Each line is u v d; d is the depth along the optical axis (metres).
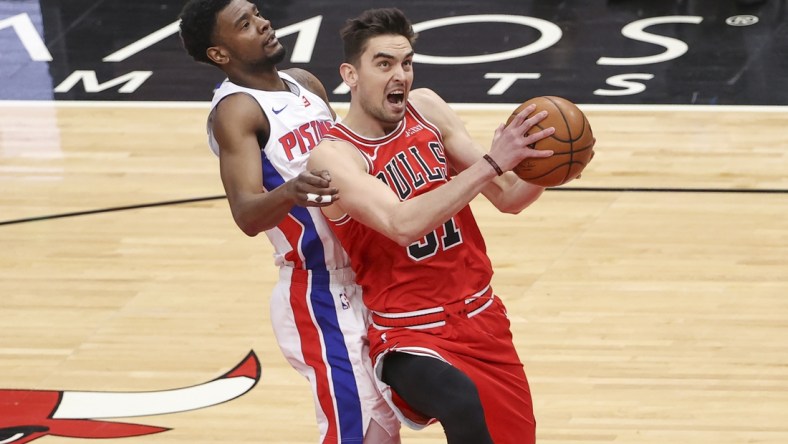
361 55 9.05
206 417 12.87
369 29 9.01
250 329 14.98
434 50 27.14
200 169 20.89
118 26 29.64
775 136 21.53
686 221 17.91
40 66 27.05
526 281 16.03
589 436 12.21
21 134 22.98
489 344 9.48
